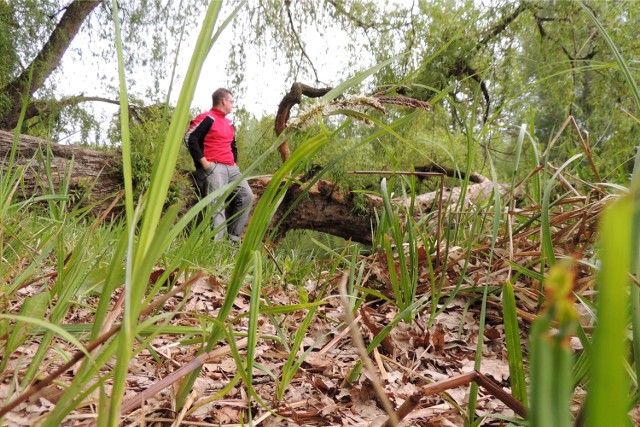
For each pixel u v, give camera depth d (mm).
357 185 8305
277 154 7996
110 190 5949
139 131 6797
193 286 2127
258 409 1100
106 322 803
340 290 561
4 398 899
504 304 874
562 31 10852
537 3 10742
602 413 167
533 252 1848
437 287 2029
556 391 268
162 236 621
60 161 5629
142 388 1082
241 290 2123
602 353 163
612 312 155
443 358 1537
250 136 10336
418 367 1475
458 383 741
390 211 1899
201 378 1200
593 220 1737
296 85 7355
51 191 1881
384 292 2113
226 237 3307
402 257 1783
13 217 1934
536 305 1666
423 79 10562
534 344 273
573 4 10531
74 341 621
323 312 1951
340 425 1062
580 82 11234
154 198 603
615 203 146
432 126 9430
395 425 518
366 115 854
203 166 6141
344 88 867
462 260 2127
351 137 8508
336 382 1312
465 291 1903
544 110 11500
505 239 2074
